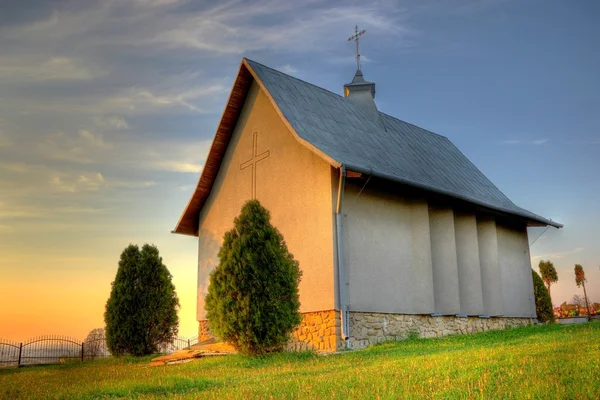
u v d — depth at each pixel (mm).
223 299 13750
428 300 17297
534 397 6574
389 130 22000
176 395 8438
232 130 20531
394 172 16984
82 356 21422
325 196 16172
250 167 19391
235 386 9117
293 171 17484
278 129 18469
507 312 22047
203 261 21219
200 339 20719
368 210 16828
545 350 10344
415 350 13141
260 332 13469
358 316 15688
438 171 21078
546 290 25234
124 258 18781
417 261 17672
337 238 15711
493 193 23234
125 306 18203
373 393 7320
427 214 17953
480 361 9516
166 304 18688
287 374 10273
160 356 17047
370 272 16344
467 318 19438
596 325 16625
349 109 20984
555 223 23609
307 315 15914
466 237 20156
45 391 10227
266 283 13633
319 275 15781
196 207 21859
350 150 17531
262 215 14383
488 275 21125
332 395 7344
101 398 8914
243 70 19250
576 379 7266
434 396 6906
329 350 14977
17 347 20469
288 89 18891
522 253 23766
